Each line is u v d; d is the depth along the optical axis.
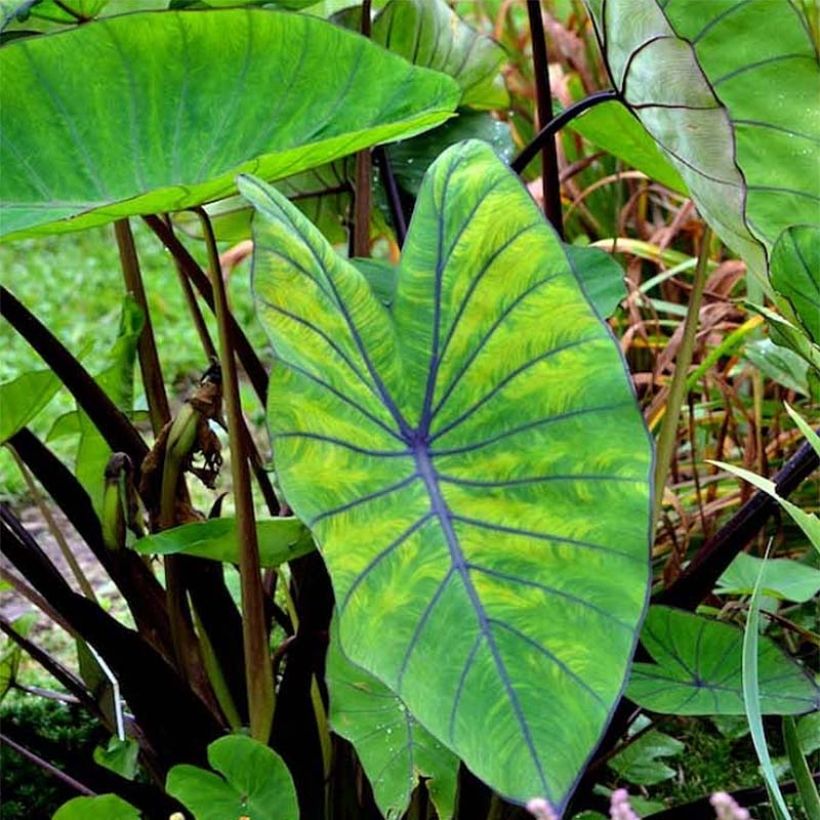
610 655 1.17
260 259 1.23
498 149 1.92
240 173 1.27
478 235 1.31
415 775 1.39
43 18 1.57
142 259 4.50
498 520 1.23
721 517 2.27
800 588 1.68
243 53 1.36
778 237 1.41
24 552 1.47
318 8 1.99
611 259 1.53
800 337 1.43
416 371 1.29
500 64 1.90
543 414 1.26
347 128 1.38
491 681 1.17
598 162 2.99
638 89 1.37
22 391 1.47
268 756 1.40
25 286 4.22
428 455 1.27
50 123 1.35
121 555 1.54
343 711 1.42
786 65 1.46
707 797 1.62
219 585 1.59
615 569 1.20
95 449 1.65
